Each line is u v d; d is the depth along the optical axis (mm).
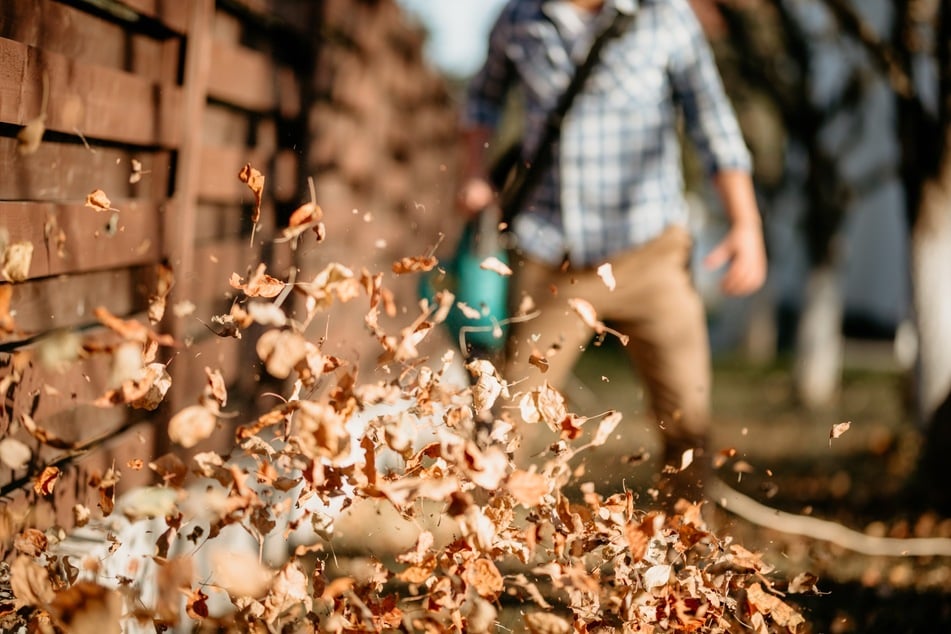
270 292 1804
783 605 1879
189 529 2691
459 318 4102
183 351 2832
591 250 3242
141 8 2477
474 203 3492
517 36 3441
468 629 1740
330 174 4859
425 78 9477
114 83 2332
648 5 3279
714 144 3373
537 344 3229
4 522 1677
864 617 3059
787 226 15539
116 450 2451
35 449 2043
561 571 1823
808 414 9227
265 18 3822
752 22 9180
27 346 2012
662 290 3246
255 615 1743
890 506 4895
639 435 6098
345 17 5363
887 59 5793
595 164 3254
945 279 5598
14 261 1664
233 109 3539
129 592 1762
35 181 2039
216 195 3199
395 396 1790
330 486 1777
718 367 14234
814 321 10328
